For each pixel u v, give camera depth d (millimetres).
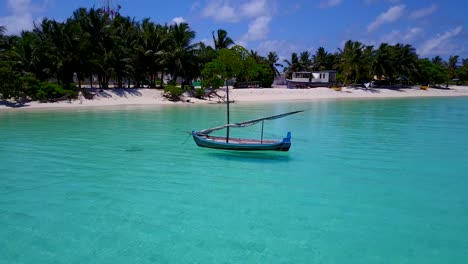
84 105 46688
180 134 26812
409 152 21109
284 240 9836
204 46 69562
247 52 73188
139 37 56156
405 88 90438
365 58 82500
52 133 26828
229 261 8734
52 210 11961
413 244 9727
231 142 20188
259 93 66438
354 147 22641
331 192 13898
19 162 18359
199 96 56156
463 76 118375
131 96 52375
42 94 44688
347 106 53219
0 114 37781
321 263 8688
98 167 17453
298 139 25469
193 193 13672
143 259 8828
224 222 10984
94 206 12305
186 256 8961
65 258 8891
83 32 48750
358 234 10266
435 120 36781
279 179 15602
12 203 12602
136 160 18859
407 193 13859
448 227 10812
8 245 9562
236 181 15250
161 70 57344
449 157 19938
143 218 11281
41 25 47188
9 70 41344
